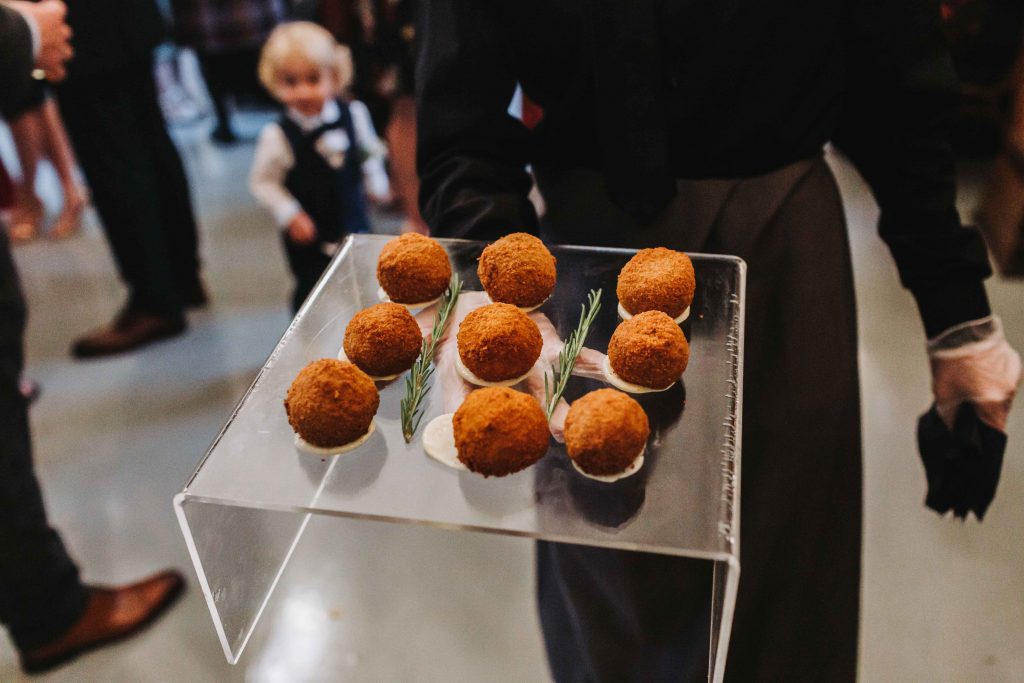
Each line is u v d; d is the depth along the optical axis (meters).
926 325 1.00
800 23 0.85
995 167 2.52
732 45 0.85
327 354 0.84
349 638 1.64
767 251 0.95
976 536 1.77
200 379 2.37
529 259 0.87
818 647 1.06
